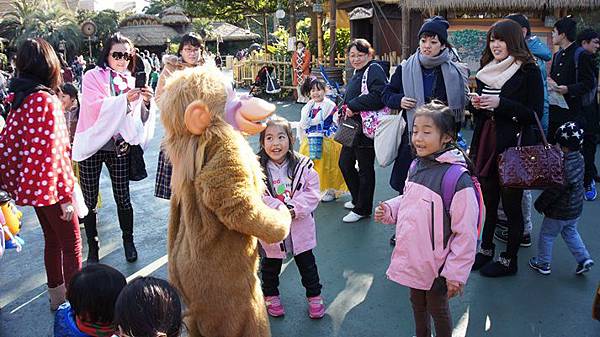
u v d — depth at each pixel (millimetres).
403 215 2498
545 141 3244
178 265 2162
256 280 2205
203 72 2102
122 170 3842
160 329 1667
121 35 3746
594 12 9312
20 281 3725
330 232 4410
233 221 1981
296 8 17109
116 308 1723
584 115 5004
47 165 2781
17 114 2773
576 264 3684
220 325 2131
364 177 4551
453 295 2340
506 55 3326
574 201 3369
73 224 3088
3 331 3074
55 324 2146
